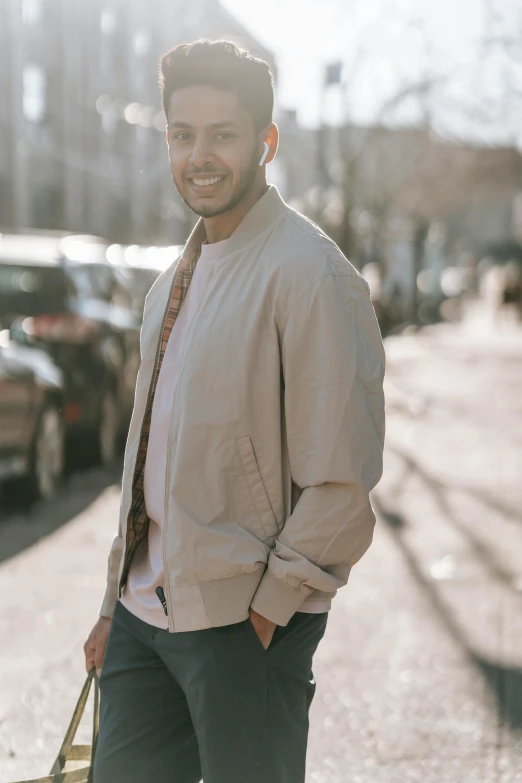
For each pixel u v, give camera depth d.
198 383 2.48
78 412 10.63
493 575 7.04
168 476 2.51
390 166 44.62
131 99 43.38
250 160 2.58
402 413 16.66
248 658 2.46
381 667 5.31
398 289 42.00
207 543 2.46
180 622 2.48
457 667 5.32
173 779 2.69
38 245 11.36
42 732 4.60
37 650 5.55
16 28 34.91
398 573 7.08
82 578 6.92
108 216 41.81
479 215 116.44
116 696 2.67
